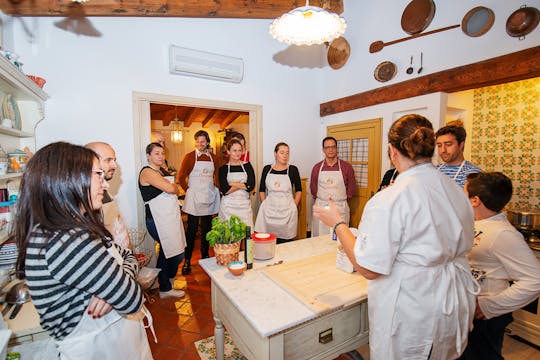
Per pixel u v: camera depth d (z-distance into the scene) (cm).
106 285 74
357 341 120
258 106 337
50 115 231
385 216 86
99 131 250
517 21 202
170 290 254
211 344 191
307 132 380
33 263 71
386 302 94
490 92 316
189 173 317
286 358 101
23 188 75
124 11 232
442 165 183
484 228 119
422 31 266
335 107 361
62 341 78
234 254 143
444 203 90
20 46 220
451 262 98
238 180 296
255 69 332
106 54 250
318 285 120
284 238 301
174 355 180
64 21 232
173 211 241
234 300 110
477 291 102
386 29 298
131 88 262
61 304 77
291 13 150
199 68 288
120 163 259
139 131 266
